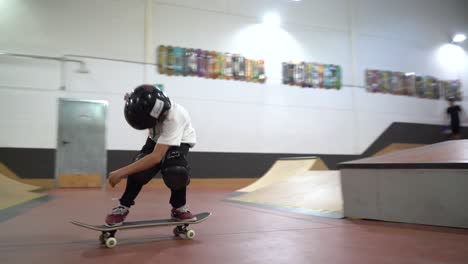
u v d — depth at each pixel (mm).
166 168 2115
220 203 4746
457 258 1799
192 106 9109
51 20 8180
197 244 2145
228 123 9391
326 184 4543
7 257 1831
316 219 3225
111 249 2010
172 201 2311
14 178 7676
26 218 3234
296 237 2379
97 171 8266
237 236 2412
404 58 11648
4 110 7727
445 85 12125
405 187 2850
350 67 10898
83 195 6012
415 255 1864
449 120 11586
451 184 2580
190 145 2289
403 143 11266
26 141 7824
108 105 8461
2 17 7863
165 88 8898
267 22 10055
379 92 11148
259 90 9781
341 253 1916
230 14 9680
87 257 1826
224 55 9500
